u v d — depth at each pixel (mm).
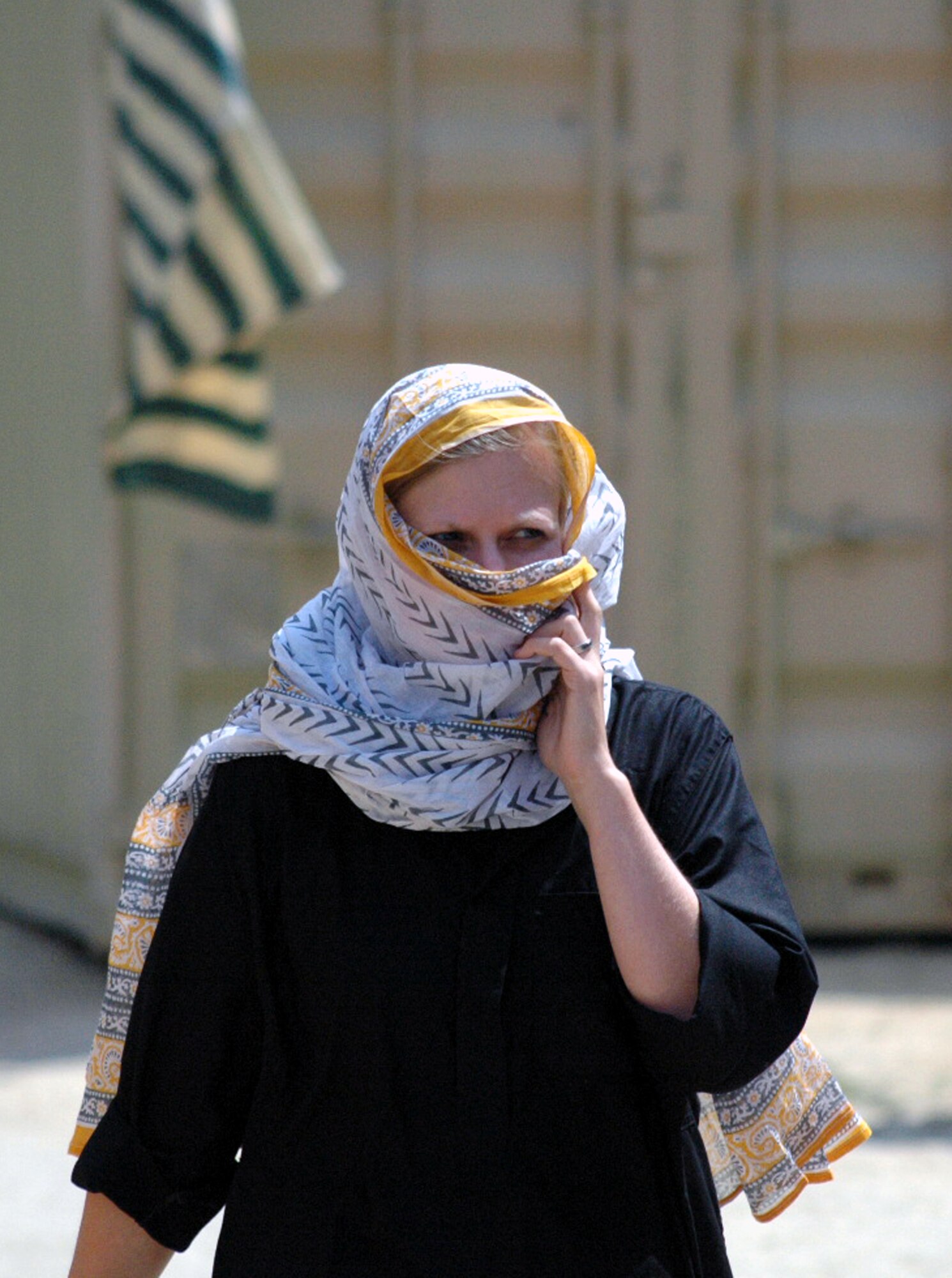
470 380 6762
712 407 21234
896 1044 18344
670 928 6234
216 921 6754
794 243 21344
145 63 19406
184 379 19656
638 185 21094
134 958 7375
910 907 21750
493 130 21078
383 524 6660
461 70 21016
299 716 6625
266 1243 6469
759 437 21297
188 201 18938
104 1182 6832
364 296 21078
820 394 21469
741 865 6648
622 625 21281
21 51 22031
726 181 21109
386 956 6461
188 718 21000
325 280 18828
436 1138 6367
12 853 23438
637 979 6207
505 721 6613
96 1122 7430
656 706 6988
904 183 21344
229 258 18891
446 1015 6422
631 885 6254
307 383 21062
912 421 21484
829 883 21641
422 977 6441
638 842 6328
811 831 21594
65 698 21391
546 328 21219
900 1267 13281
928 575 21656
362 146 21000
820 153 21266
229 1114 6906
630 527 21266
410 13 20797
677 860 6676
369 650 6902
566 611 6793
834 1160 7633
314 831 6672
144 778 20891
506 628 6633
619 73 21078
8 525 23078
